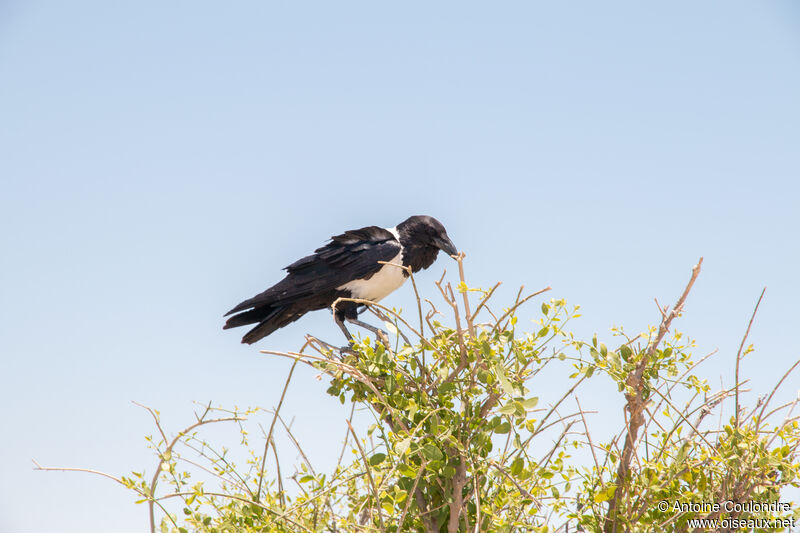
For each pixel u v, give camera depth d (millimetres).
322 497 9117
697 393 9195
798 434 8656
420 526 8789
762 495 8758
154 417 8633
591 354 8984
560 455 9539
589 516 9203
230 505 9586
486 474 8609
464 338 8438
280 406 8703
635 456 9320
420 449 7727
